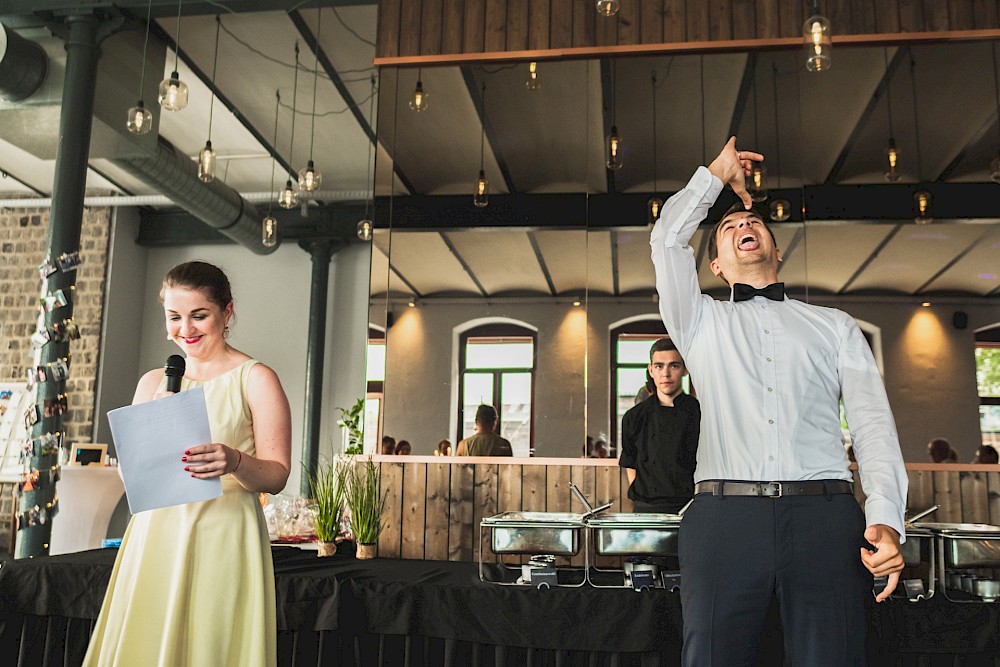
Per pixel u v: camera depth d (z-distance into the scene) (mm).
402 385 4355
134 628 1656
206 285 1853
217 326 1873
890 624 2438
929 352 4844
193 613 1660
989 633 2406
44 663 2586
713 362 1846
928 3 4285
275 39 6512
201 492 1620
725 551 1701
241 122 8297
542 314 4426
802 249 4281
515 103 4555
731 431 1772
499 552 2730
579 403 4309
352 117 8156
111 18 5605
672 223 1886
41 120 6180
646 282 4422
